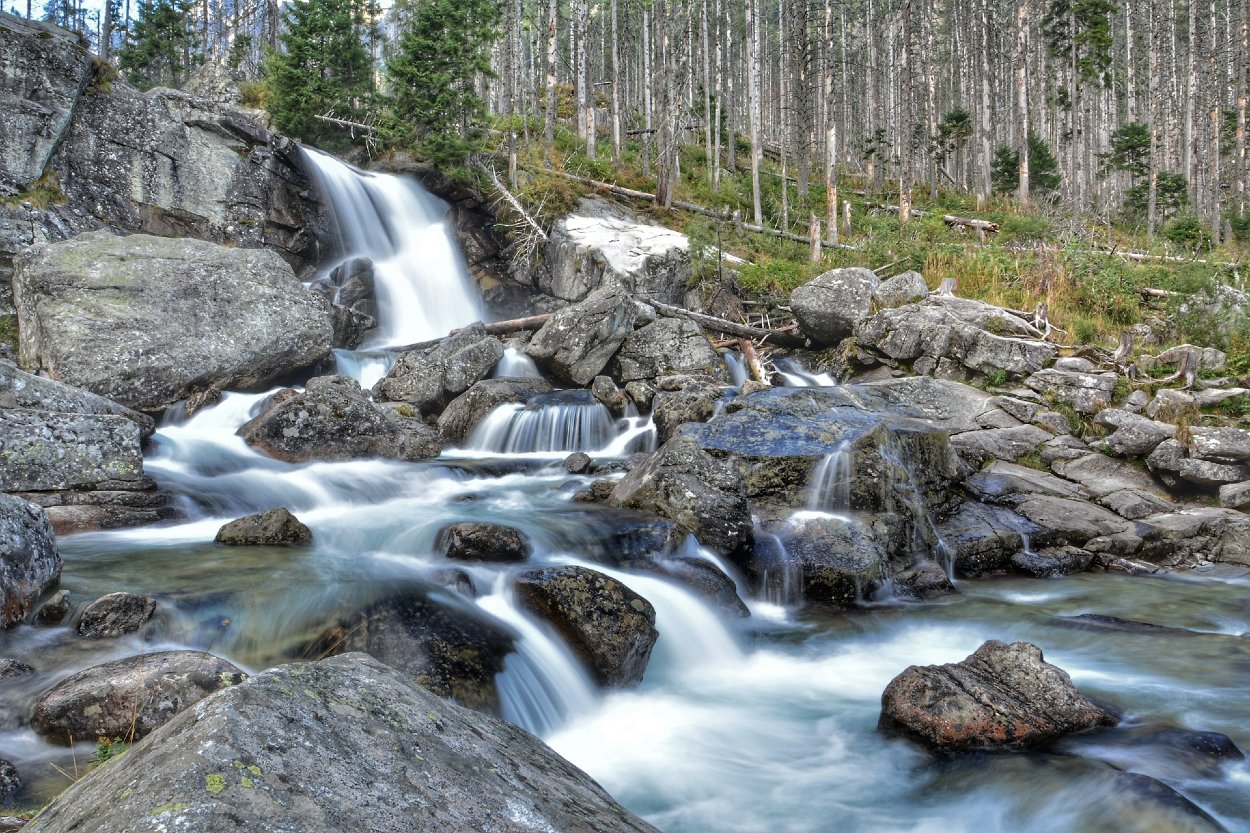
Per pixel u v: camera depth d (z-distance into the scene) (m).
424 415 15.03
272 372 14.07
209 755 2.07
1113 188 42.34
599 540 8.33
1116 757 5.26
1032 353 14.49
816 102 42.50
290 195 19.47
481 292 22.14
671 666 6.88
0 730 4.21
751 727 5.94
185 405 12.68
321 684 2.61
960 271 19.67
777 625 8.21
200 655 4.60
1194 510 11.31
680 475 9.54
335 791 2.14
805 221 29.19
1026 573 10.41
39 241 14.63
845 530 9.41
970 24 48.06
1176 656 7.36
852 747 5.62
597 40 49.84
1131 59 44.75
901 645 7.82
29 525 5.91
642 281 19.64
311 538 8.02
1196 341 15.87
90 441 8.55
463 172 22.58
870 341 16.22
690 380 15.17
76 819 2.04
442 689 5.24
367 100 23.98
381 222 21.50
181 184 17.66
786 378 16.81
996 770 5.14
